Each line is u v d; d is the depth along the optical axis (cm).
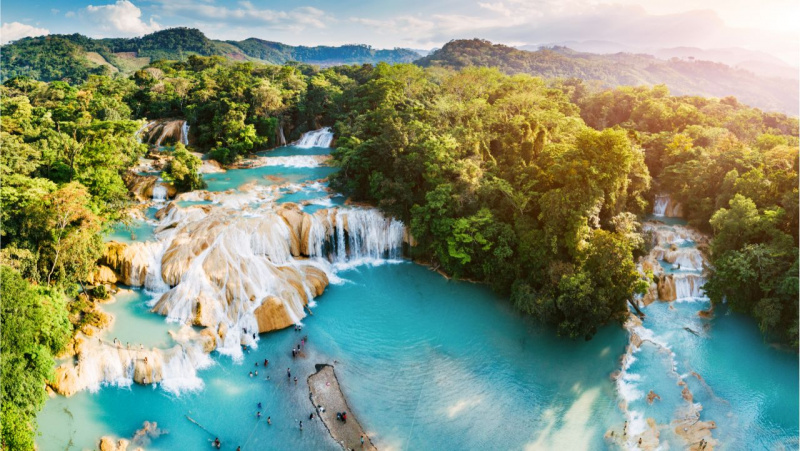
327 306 5472
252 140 9975
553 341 5016
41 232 4509
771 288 4869
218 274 5159
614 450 3703
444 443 3750
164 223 6253
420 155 6875
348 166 7456
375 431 3828
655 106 10144
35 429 3397
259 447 3612
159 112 11000
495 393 4288
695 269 6138
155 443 3597
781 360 4731
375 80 10931
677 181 7512
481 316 5425
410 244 6712
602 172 5656
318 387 4231
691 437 3784
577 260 5341
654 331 5225
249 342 4709
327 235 6419
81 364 4022
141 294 5175
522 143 6894
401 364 4606
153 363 4150
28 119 8162
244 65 14275
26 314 3488
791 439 3816
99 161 6362
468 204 6222
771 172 6494
